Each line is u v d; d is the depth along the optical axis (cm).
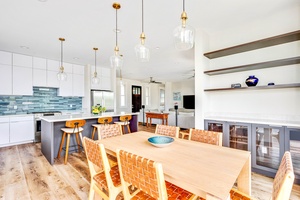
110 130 231
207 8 228
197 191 91
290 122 225
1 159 306
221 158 132
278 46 257
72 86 523
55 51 403
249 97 285
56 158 314
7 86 399
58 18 246
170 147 161
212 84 329
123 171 114
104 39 330
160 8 223
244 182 139
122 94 876
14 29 281
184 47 185
